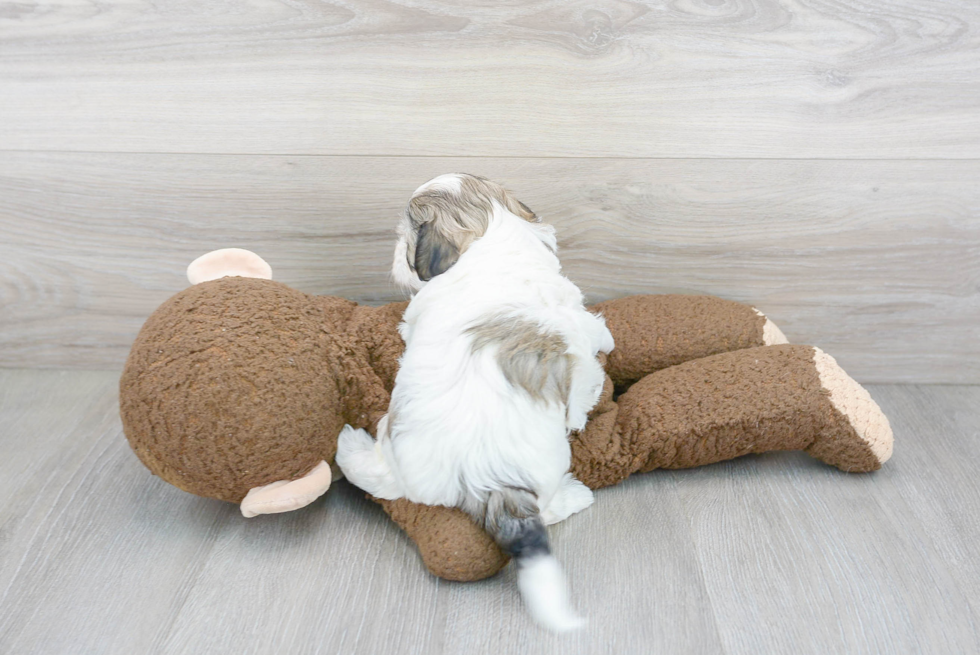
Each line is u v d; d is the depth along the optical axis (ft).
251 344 4.29
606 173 5.65
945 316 6.16
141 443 4.32
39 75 5.25
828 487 5.22
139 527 4.76
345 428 4.86
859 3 5.08
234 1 5.04
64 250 5.90
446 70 5.27
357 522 4.85
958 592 4.33
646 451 5.08
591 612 4.15
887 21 5.14
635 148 5.56
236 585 4.33
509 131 5.50
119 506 4.93
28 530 4.70
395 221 5.79
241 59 5.23
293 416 4.31
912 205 5.73
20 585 4.29
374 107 5.40
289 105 5.39
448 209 4.71
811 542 4.70
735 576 4.42
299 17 5.09
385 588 4.32
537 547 4.08
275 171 5.61
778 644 3.98
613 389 5.74
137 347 4.34
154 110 5.39
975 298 6.07
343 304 5.11
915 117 5.44
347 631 4.03
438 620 4.11
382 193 5.70
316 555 4.56
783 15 5.13
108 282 6.05
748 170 5.63
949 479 5.30
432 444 4.19
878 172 5.62
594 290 6.16
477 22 5.12
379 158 5.58
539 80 5.32
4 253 5.89
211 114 5.41
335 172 5.62
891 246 5.90
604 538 4.71
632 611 4.16
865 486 5.23
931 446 5.66
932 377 6.44
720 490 5.18
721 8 5.10
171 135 5.47
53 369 6.44
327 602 4.22
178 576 4.39
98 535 4.68
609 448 5.02
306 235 5.86
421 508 4.45
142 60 5.22
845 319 6.23
